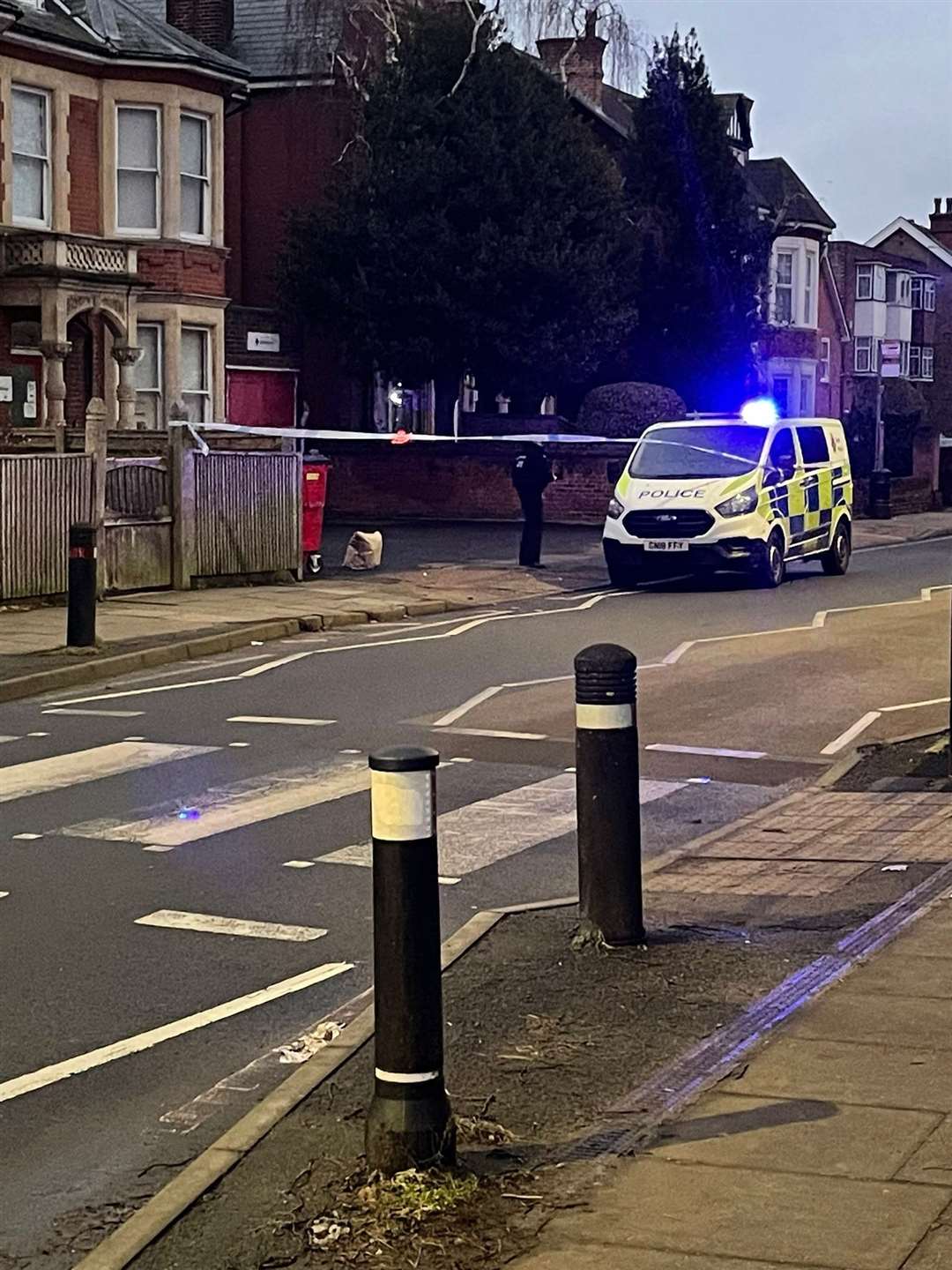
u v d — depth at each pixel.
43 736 12.38
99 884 8.44
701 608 20.66
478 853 9.10
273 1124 5.32
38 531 19.27
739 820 9.88
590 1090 5.58
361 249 34.47
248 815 9.91
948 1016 6.11
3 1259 4.65
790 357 51.88
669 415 35.88
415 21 35.38
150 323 31.44
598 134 43.69
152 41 31.33
